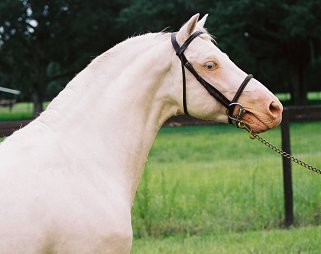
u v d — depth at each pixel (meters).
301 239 6.06
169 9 29.36
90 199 2.60
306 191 7.75
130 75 2.85
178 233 6.63
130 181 2.85
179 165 11.23
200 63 2.82
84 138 2.73
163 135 18.62
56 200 2.51
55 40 33.75
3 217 2.42
